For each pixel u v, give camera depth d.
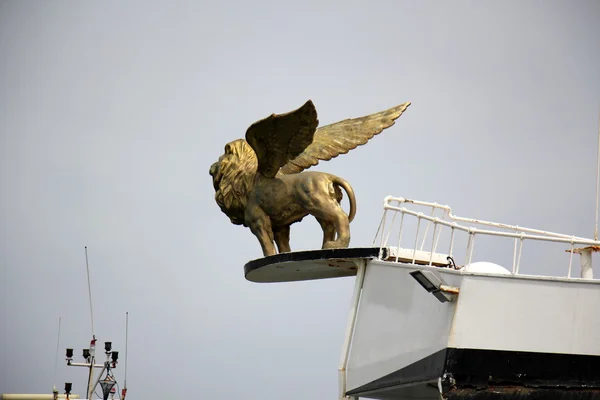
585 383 36.34
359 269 40.41
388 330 38.75
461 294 36.00
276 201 42.78
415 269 37.75
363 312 40.06
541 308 36.25
